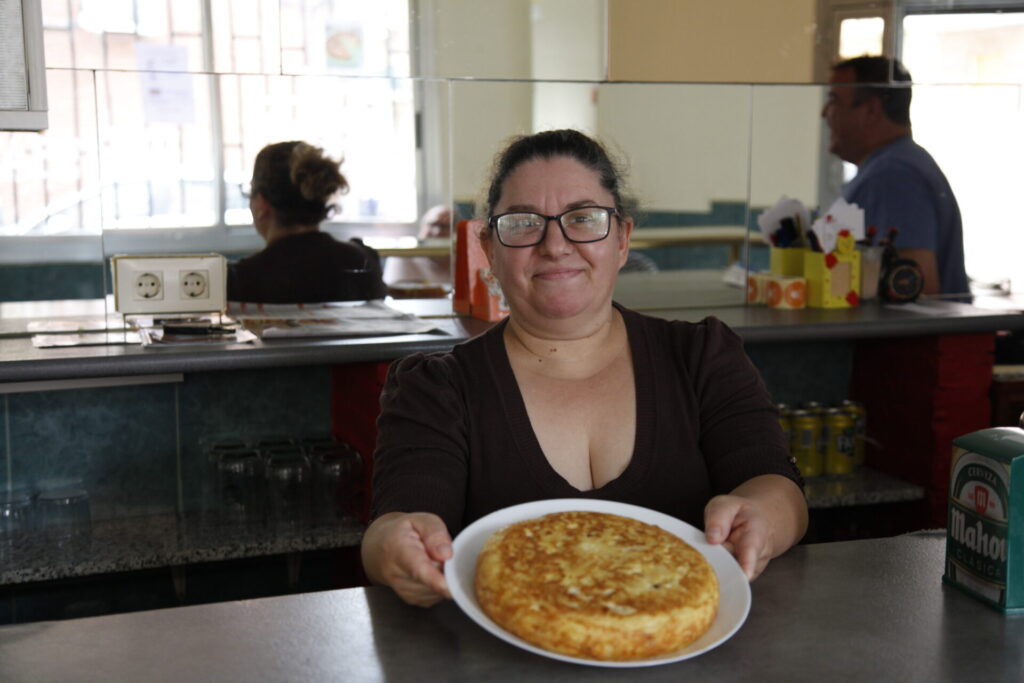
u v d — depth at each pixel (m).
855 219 2.96
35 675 0.88
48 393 2.37
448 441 1.35
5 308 2.38
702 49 2.80
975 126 3.06
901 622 0.98
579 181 1.38
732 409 1.42
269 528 2.32
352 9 2.55
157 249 2.48
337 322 2.50
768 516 1.15
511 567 0.96
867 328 2.59
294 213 2.57
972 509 1.03
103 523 2.39
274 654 0.92
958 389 2.71
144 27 2.41
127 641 0.94
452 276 2.73
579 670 0.89
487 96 2.69
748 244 2.98
